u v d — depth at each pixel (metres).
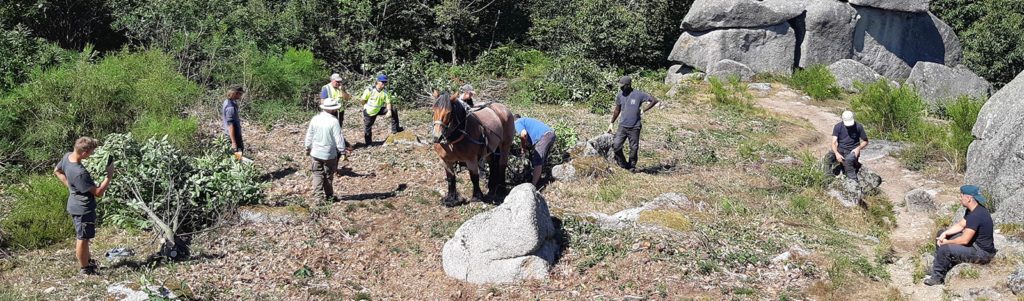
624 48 26.09
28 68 12.52
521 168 10.53
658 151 13.09
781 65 25.30
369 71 22.00
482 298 6.62
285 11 22.09
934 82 23.08
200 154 11.62
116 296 6.29
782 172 11.80
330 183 9.17
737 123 16.97
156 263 7.18
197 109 14.64
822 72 23.31
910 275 7.41
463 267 7.04
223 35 17.98
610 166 11.02
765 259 7.53
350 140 13.09
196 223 8.20
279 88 16.69
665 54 29.53
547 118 15.99
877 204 10.66
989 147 10.07
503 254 6.97
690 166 12.14
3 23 16.27
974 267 6.79
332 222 8.41
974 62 28.50
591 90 18.72
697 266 7.18
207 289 6.59
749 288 6.78
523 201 6.97
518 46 28.70
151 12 17.86
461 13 25.36
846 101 22.20
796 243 8.17
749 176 11.64
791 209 9.74
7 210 8.75
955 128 13.59
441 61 25.34
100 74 11.73
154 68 14.08
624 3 29.16
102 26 19.97
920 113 19.27
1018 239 7.57
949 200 10.52
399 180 10.41
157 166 7.91
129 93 11.85
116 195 7.96
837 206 10.23
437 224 8.41
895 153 14.11
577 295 6.57
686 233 8.00
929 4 28.33
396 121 13.17
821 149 15.30
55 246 7.68
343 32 22.80
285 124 14.73
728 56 24.62
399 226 8.41
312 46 22.28
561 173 10.30
